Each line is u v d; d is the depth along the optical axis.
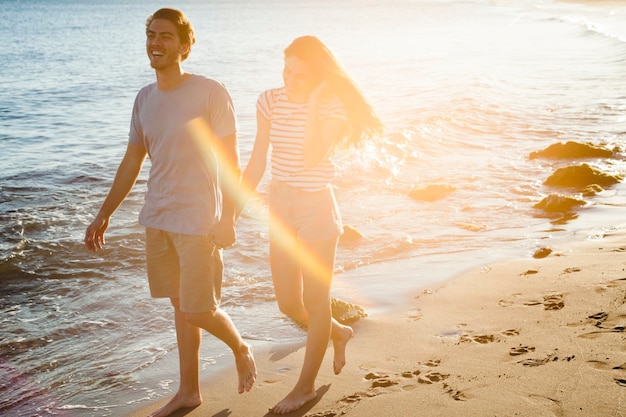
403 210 8.53
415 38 44.19
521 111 15.56
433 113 14.92
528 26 53.06
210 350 4.75
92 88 21.94
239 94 20.22
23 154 12.29
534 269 5.85
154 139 3.50
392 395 3.70
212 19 74.38
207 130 3.49
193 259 3.50
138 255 7.01
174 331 5.25
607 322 4.36
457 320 4.84
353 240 7.34
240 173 3.55
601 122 14.30
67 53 34.41
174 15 3.42
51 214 8.51
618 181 9.32
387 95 18.64
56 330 5.31
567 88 19.19
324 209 3.49
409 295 5.55
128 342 5.08
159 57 3.39
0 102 18.78
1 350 4.96
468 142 12.61
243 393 4.02
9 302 5.86
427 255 6.75
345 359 4.15
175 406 3.82
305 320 3.82
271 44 40.72
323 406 3.66
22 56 32.62
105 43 41.12
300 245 3.57
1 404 4.21
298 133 3.43
